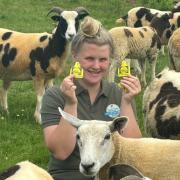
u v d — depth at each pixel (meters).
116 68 15.01
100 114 6.25
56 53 12.02
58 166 6.23
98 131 5.90
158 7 26.27
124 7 25.77
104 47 6.00
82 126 5.92
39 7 25.34
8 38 12.37
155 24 18.03
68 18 12.59
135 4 26.48
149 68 17.48
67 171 6.19
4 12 23.92
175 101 8.79
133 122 6.38
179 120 8.59
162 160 6.24
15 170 5.82
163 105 8.91
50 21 22.78
